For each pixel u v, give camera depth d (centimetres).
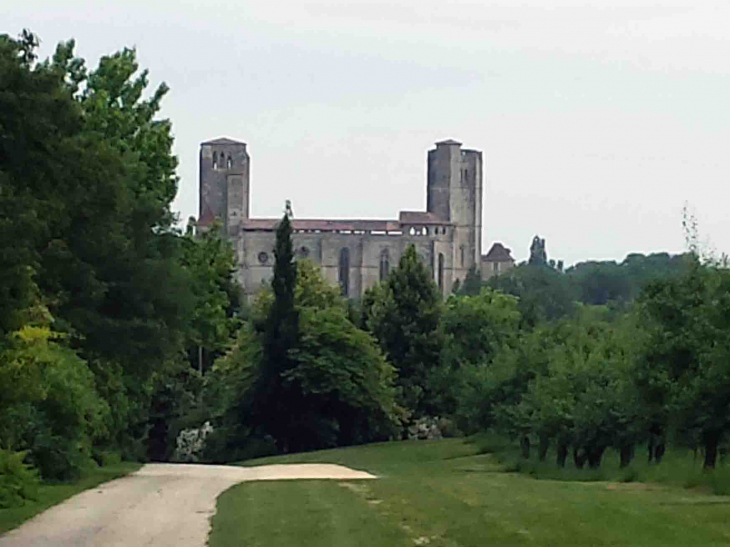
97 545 2450
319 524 2722
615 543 2239
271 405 10212
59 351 4550
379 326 11888
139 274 5016
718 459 4469
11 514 3083
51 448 4319
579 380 5681
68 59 6581
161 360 5281
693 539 2291
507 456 7194
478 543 2291
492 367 7319
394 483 4225
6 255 2572
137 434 9431
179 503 3469
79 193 3094
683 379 4103
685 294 4247
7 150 2695
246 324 11031
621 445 5275
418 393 11531
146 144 6825
